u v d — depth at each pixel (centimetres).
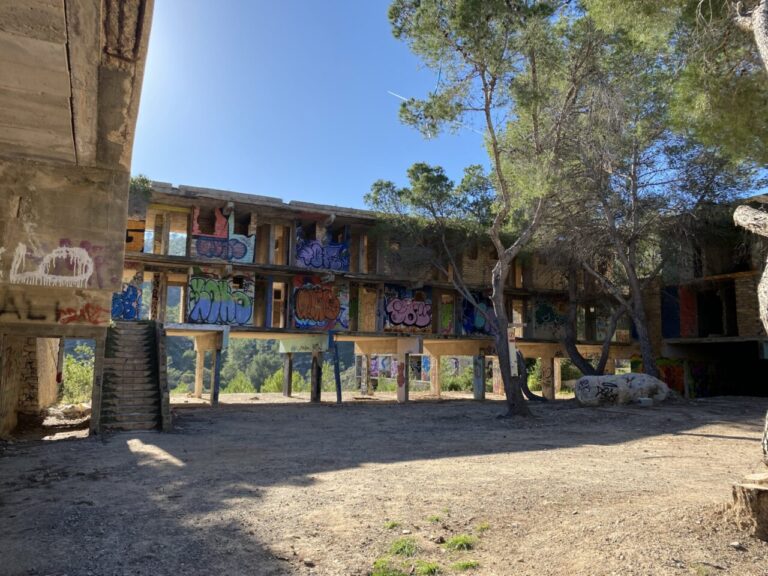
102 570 453
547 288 3052
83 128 565
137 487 778
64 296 1113
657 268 2264
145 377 1675
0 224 643
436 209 2475
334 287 2636
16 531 563
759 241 2297
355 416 1945
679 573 398
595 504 629
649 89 1792
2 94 486
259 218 2509
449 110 1650
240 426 1617
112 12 383
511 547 497
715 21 904
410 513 614
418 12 1552
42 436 1430
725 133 987
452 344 3139
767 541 453
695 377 2850
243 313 2430
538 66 1681
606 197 2095
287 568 458
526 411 1778
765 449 535
